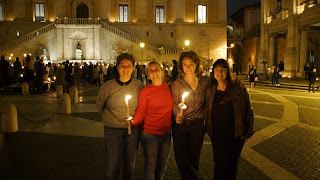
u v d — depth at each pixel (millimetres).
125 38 39344
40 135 8531
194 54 4547
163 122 4379
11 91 19641
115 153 4410
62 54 38250
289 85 25531
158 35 45125
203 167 5992
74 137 8320
